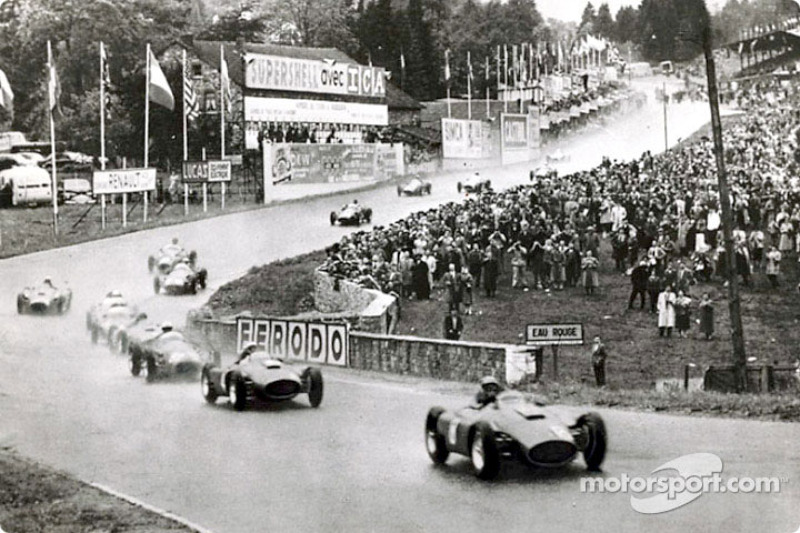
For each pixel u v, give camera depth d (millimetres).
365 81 69562
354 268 37500
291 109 65312
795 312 31609
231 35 75875
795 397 19766
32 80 76750
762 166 43438
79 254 48969
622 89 54469
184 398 21734
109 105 63688
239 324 31734
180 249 43719
